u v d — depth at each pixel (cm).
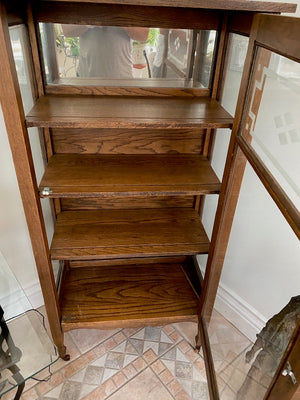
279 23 65
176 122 92
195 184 107
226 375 105
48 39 99
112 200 133
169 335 150
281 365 61
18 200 129
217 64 107
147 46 103
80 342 145
